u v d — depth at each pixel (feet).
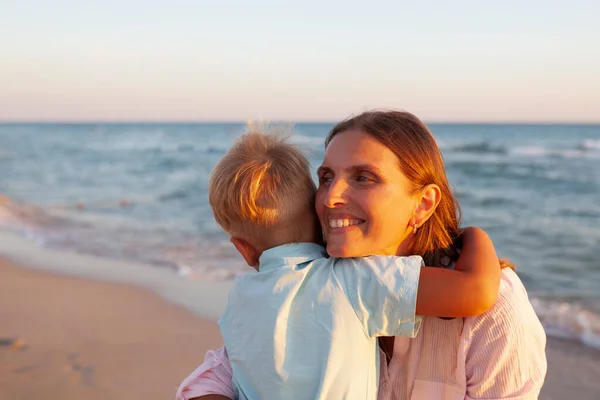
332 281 5.38
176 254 31.07
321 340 5.19
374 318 5.21
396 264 5.25
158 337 18.01
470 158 102.94
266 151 6.08
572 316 20.58
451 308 5.05
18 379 14.88
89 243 34.88
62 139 198.70
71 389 14.30
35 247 33.63
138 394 14.03
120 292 23.26
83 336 18.12
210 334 18.22
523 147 123.54
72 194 63.41
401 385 5.49
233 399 5.88
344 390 5.09
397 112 5.74
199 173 89.30
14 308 21.25
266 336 5.35
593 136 186.09
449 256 5.81
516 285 5.45
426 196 5.60
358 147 5.41
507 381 5.08
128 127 328.29
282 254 5.78
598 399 13.52
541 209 54.08
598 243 38.27
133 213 49.16
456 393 5.25
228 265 27.94
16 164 103.91
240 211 5.89
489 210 54.39
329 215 5.57
